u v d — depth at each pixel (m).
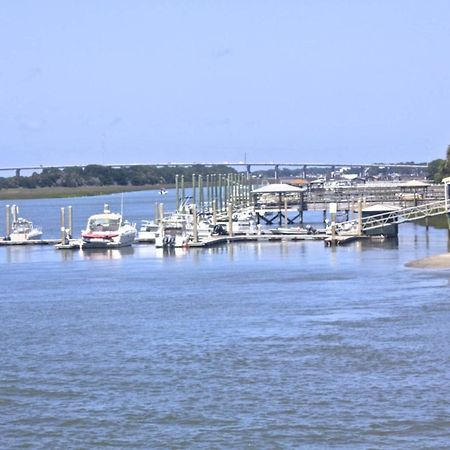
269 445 84.56
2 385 104.25
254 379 104.62
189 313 148.38
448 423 88.50
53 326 139.88
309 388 100.31
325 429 87.81
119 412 94.00
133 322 141.62
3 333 134.88
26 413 94.31
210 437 86.69
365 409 92.75
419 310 143.25
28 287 189.38
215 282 189.12
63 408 95.69
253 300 160.38
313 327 132.25
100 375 108.19
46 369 111.62
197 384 103.25
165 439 86.56
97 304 161.75
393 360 111.12
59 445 85.81
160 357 116.56
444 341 120.31
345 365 109.56
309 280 186.62
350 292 166.12
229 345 122.19
